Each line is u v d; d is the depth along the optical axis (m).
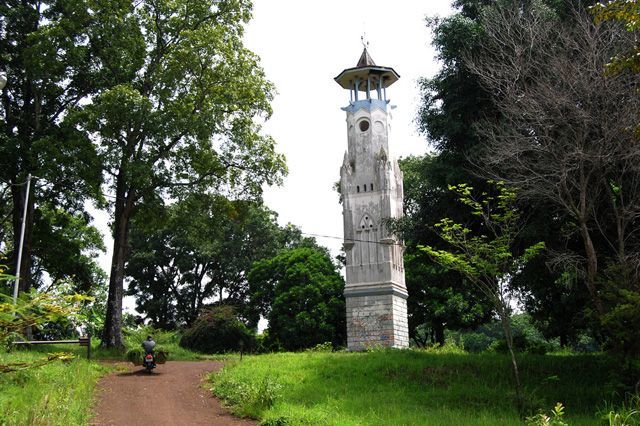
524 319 63.25
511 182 18.44
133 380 22.16
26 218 36.22
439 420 14.41
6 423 11.45
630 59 14.71
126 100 31.28
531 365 22.55
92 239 46.69
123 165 32.81
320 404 16.75
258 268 59.56
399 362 23.36
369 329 44.19
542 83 18.50
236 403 17.84
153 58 36.28
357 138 48.22
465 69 23.03
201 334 50.38
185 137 34.50
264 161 36.00
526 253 18.16
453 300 47.94
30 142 34.50
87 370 21.42
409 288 50.09
